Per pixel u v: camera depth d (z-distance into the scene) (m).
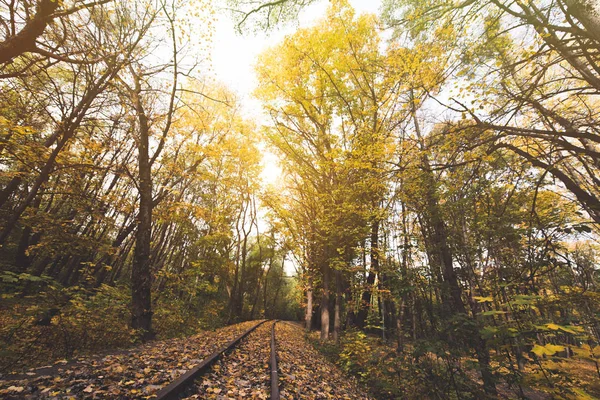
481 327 4.41
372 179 8.23
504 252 4.46
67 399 3.40
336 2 11.16
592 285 3.29
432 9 6.20
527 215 4.51
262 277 33.66
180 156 14.57
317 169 15.13
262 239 30.31
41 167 8.02
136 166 10.48
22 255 11.49
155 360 5.68
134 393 3.77
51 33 6.77
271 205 19.58
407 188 6.35
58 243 9.22
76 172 9.02
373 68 10.46
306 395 4.92
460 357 4.64
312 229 15.90
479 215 5.33
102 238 10.27
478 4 5.53
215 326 16.02
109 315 7.95
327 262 13.48
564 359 3.06
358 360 8.02
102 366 4.81
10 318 6.15
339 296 12.97
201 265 16.39
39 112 7.75
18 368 4.82
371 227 9.66
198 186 21.48
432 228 5.83
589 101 6.99
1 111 7.23
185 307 14.53
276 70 14.16
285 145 15.80
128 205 10.59
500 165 5.64
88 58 7.78
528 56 4.80
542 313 3.54
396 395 5.59
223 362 6.29
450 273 5.40
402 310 6.58
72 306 6.93
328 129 14.48
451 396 4.64
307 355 9.57
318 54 12.62
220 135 16.05
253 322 21.95
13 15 5.67
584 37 4.09
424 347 4.71
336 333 12.34
